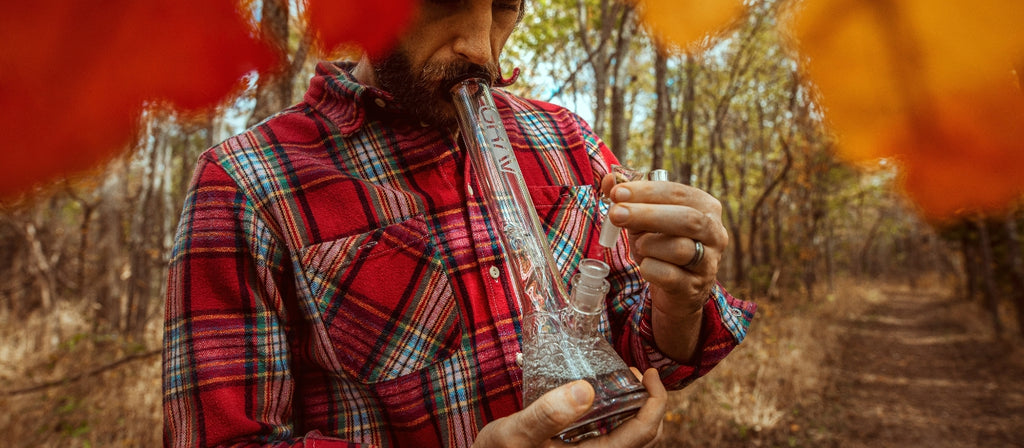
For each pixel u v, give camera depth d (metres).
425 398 0.88
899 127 0.13
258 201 0.87
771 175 16.02
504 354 0.91
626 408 0.67
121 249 11.63
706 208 0.76
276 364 0.85
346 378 0.88
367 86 0.91
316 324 0.87
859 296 22.58
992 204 0.12
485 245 0.94
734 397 6.16
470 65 0.70
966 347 11.67
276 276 0.88
